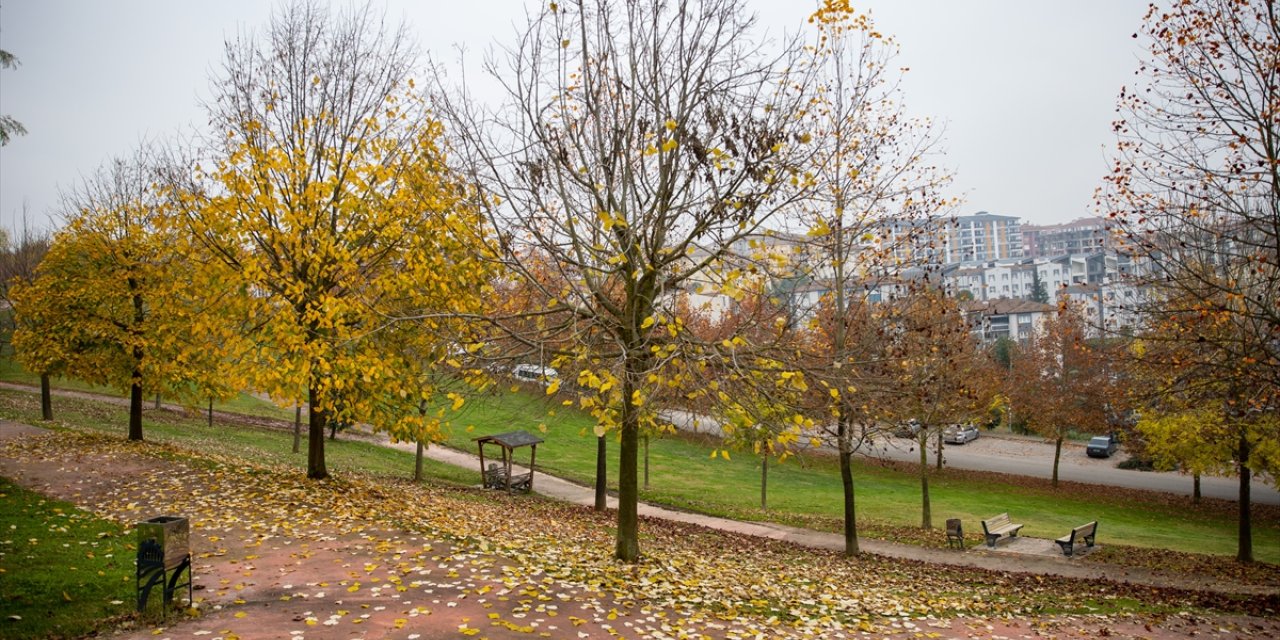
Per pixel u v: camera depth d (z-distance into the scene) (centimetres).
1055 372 3941
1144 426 2753
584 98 1191
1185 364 1421
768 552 1792
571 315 1204
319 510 1324
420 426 1459
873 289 1758
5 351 4744
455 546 1152
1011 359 4875
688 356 1003
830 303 1702
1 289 2977
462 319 1205
